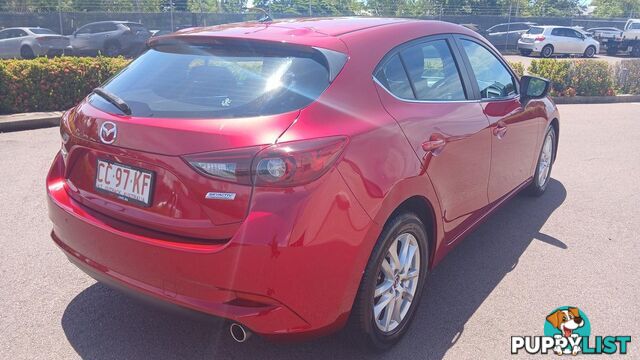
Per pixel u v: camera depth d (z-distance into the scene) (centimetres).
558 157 734
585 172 660
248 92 253
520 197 561
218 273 231
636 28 3167
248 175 226
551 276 387
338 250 240
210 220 233
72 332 306
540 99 491
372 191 252
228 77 265
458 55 373
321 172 233
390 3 2711
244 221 227
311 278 234
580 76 1352
